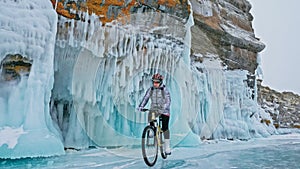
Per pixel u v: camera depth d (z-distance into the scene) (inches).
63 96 265.4
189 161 213.8
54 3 243.0
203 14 438.3
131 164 193.2
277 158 245.6
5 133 182.1
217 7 482.0
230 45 485.4
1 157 173.5
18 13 199.0
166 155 218.1
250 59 530.9
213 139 409.7
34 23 207.0
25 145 184.4
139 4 299.3
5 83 193.3
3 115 187.3
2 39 189.3
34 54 206.4
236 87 488.4
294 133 681.6
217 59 440.8
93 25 267.6
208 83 418.3
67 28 253.1
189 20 355.9
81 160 200.5
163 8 321.1
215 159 230.7
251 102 524.1
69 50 258.8
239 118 482.3
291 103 815.7
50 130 218.4
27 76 203.0
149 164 187.5
